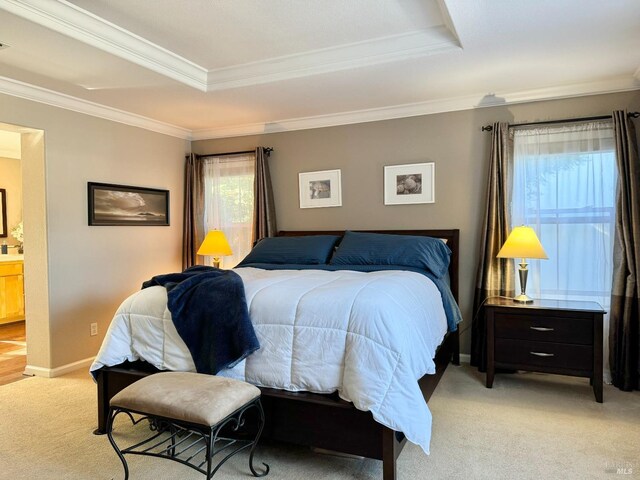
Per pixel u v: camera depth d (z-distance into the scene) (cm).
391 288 243
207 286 240
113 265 416
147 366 255
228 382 200
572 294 355
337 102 396
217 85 353
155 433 254
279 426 215
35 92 345
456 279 388
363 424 198
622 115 330
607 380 336
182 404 181
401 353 195
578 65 309
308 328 213
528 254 324
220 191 493
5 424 268
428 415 193
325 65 316
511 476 205
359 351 198
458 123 394
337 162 444
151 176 460
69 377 359
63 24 245
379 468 215
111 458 226
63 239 370
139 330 251
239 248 485
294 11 256
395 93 371
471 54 288
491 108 383
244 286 247
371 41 297
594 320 298
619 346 324
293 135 464
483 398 304
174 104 395
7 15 225
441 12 258
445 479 203
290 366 214
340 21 269
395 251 356
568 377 348
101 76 319
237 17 262
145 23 268
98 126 402
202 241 500
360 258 365
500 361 322
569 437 244
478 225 390
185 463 183
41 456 229
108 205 410
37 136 358
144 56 296
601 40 269
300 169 461
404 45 292
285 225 471
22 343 478
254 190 467
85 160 390
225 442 242
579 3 227
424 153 408
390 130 420
